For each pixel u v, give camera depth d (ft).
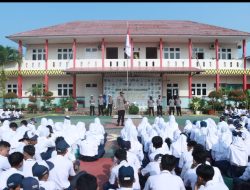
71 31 105.40
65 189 19.15
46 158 23.48
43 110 98.63
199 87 109.29
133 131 36.04
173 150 25.50
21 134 30.94
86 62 103.40
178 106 87.76
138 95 102.27
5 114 74.64
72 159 23.86
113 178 19.12
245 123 43.83
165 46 109.81
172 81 108.17
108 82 102.94
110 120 73.36
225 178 26.61
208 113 92.84
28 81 110.11
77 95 108.78
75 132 34.35
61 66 104.99
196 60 104.06
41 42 109.81
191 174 18.39
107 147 41.32
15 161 17.12
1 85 101.60
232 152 25.84
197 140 32.58
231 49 110.93
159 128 37.83
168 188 15.19
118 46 109.60
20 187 12.77
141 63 102.37
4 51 101.86
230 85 110.42
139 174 21.94
